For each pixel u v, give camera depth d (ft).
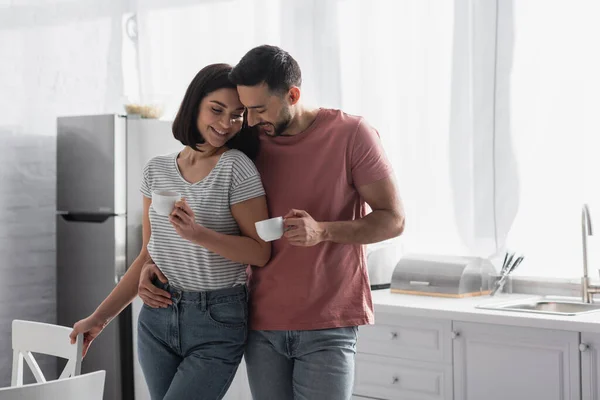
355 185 7.56
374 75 13.21
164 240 7.58
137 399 13.93
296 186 7.55
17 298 15.01
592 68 11.53
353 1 13.44
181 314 7.52
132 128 14.08
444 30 12.66
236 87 7.35
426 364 10.64
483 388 10.16
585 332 9.34
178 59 15.62
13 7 14.90
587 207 10.93
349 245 7.61
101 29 16.06
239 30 15.03
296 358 7.57
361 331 11.21
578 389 9.41
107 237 14.02
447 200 12.73
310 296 7.45
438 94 12.75
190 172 7.69
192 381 7.47
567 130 11.72
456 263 11.73
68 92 15.65
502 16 11.93
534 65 11.85
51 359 15.29
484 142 12.12
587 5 11.53
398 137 13.10
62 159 14.39
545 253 11.98
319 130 7.54
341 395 7.47
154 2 15.83
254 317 7.64
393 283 12.10
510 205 11.96
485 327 10.10
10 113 14.89
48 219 15.42
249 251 7.36
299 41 14.07
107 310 8.30
